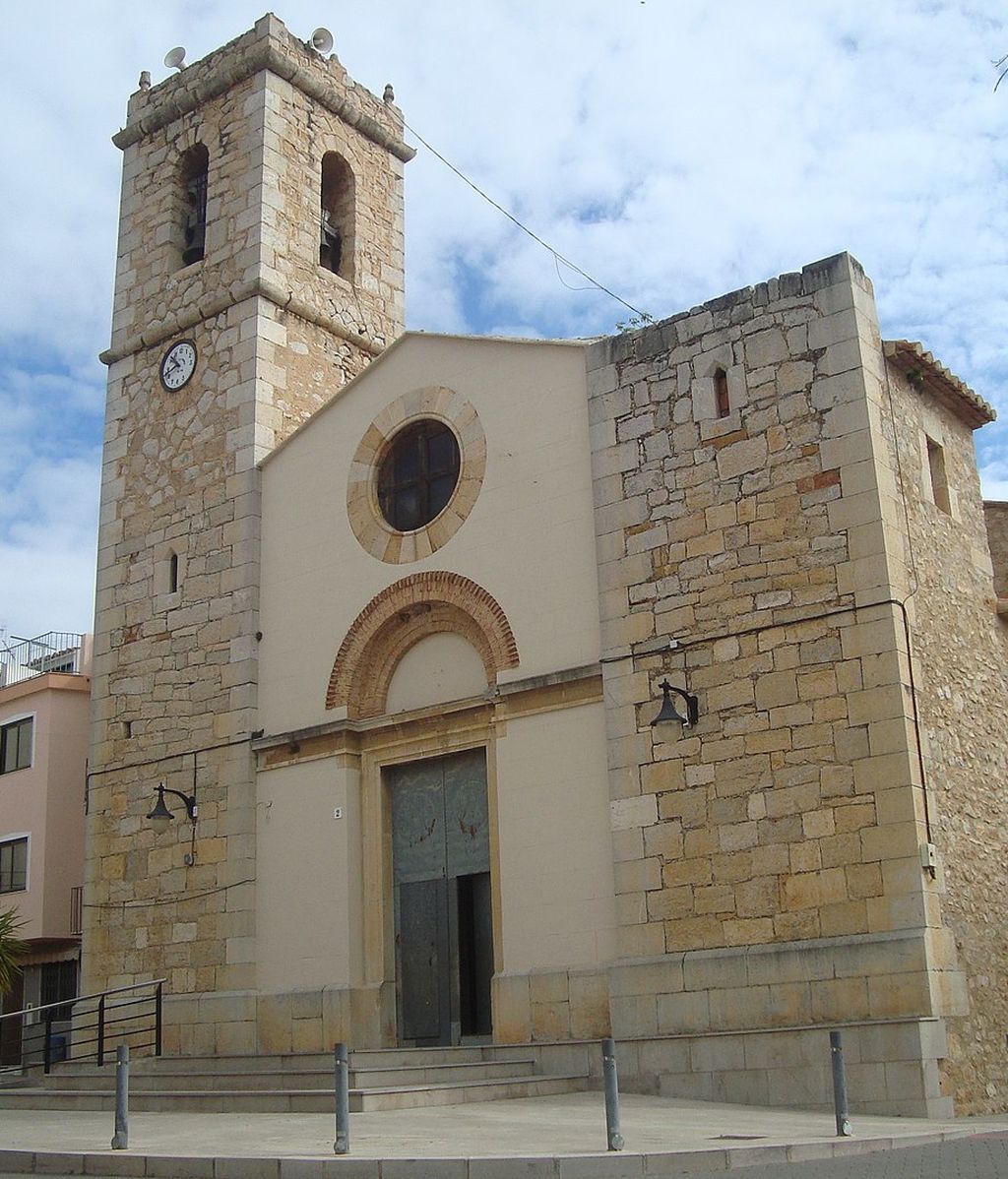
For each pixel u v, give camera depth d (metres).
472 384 21.69
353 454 23.06
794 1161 11.45
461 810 20.88
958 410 20.61
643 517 19.11
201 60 27.92
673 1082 16.88
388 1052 17.77
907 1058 15.20
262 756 22.70
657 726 18.20
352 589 22.39
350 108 28.52
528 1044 18.12
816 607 17.30
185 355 26.25
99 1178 12.07
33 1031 32.84
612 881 18.30
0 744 35.56
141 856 23.72
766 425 18.30
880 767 16.36
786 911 16.67
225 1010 21.66
